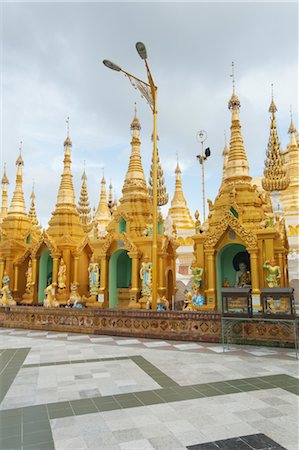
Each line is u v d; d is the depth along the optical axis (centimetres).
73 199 2942
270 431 675
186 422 717
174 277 2519
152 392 902
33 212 4156
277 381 984
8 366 1182
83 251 2711
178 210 4653
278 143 3444
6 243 2912
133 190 2561
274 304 1373
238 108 2422
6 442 641
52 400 852
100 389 930
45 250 2727
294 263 3195
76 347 1496
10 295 2739
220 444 626
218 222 2092
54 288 2542
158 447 618
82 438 654
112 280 2428
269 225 1948
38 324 2062
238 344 1505
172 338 1631
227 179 2273
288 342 1421
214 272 1995
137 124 2741
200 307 1964
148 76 1892
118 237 2372
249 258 2108
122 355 1334
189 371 1096
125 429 689
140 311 1748
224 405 807
